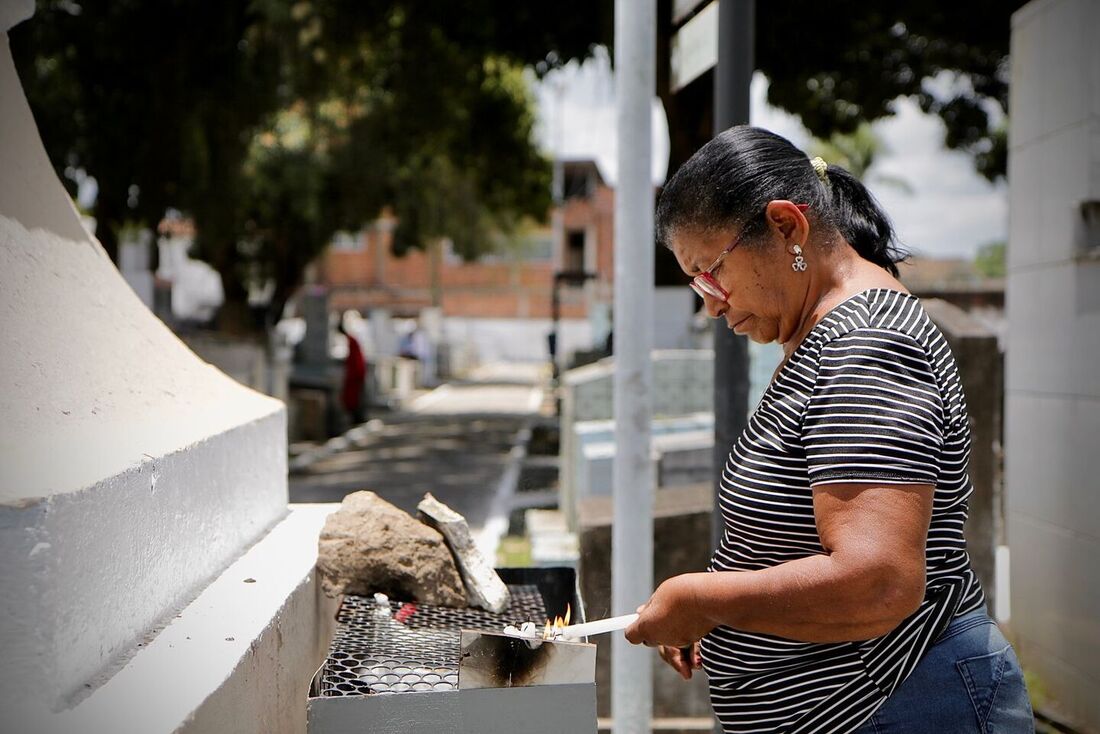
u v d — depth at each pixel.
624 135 3.05
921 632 1.48
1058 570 3.76
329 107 13.71
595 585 4.05
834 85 10.77
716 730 2.96
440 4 9.19
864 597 1.31
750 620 1.40
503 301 40.66
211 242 12.16
